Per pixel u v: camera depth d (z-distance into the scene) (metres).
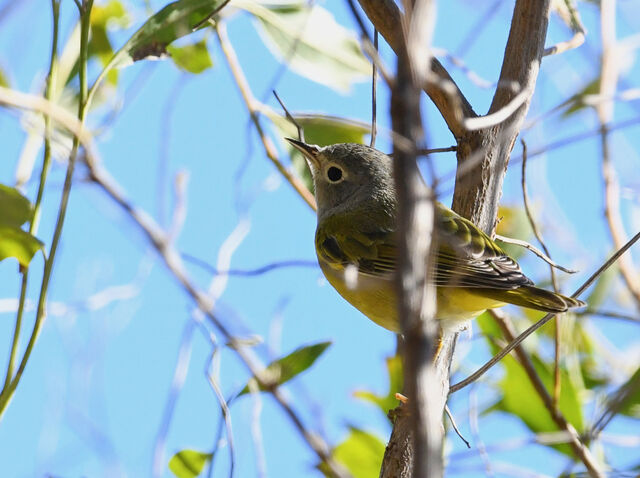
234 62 8.99
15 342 6.32
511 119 7.30
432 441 3.05
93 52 9.17
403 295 3.10
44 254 6.30
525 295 7.77
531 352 9.55
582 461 7.29
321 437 5.19
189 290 5.63
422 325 3.10
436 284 7.93
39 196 6.48
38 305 6.25
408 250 3.10
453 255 7.91
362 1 6.96
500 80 7.37
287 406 5.11
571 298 7.67
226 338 5.40
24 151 7.45
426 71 3.29
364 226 9.69
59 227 6.21
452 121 7.32
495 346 9.45
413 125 3.14
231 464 6.21
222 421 6.27
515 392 8.97
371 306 9.20
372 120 7.69
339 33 8.98
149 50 6.93
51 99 6.54
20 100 5.65
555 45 7.85
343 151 10.07
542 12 7.41
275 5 8.78
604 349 10.40
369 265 9.45
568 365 9.41
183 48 9.00
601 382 10.19
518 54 7.36
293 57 8.81
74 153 6.06
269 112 9.11
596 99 7.26
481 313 8.95
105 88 8.82
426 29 3.23
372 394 9.16
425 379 3.08
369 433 8.67
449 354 7.98
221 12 8.74
